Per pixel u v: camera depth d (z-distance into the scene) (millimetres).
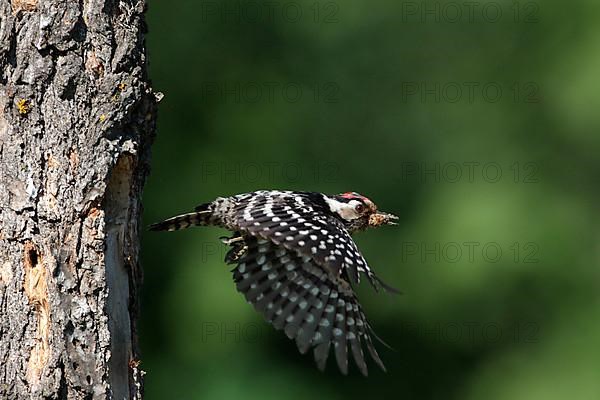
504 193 18188
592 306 17734
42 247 7035
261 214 7672
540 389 17641
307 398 17062
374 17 18969
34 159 7090
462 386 18047
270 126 18016
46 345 7004
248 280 7965
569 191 18562
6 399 6980
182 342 16797
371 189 18406
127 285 7398
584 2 19062
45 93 7129
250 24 18234
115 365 7234
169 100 17797
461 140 18953
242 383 16828
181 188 17469
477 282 17531
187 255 16703
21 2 7141
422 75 19094
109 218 7289
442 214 17953
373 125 18688
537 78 19172
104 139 7172
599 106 18672
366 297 17875
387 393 17859
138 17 7418
